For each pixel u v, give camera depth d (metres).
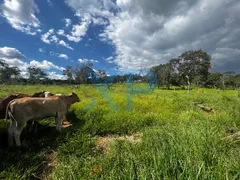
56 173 2.54
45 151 3.27
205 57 41.91
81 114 6.19
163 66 50.84
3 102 4.39
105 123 4.77
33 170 2.63
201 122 4.40
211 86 56.72
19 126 3.56
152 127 4.50
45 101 4.09
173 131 3.72
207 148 2.57
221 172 1.97
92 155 3.16
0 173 2.46
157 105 8.68
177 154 2.36
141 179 1.93
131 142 3.58
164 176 1.88
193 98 12.20
